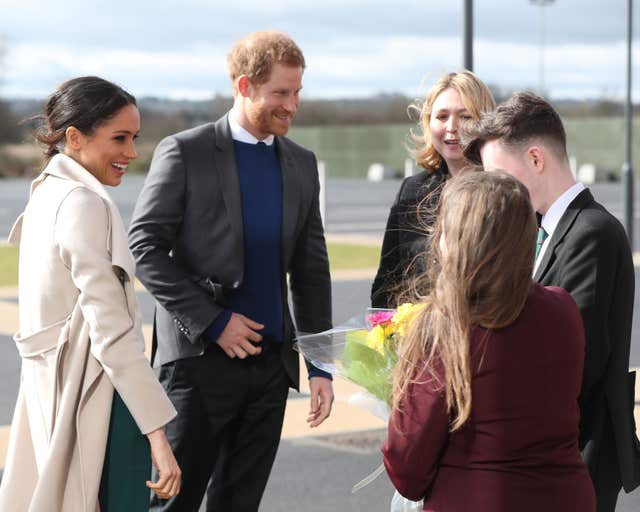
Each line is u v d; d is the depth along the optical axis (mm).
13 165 52844
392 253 4145
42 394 3145
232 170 3898
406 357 2486
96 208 3100
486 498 2432
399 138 48250
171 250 4027
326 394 4098
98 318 3035
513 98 3113
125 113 3242
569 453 2510
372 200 30625
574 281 2998
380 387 2977
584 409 3082
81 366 3096
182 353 3877
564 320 2502
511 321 2432
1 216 25109
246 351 3834
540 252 3113
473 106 4027
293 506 5094
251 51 3834
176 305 3793
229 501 4074
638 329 9945
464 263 2416
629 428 3117
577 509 2475
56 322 3131
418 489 2521
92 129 3215
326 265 4199
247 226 3902
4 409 6984
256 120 3885
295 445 6102
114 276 3080
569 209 3066
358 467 5703
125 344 3061
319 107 56344
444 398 2426
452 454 2484
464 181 2498
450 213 2471
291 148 4086
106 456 3145
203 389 3889
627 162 16297
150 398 3086
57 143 3268
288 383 4070
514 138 3053
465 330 2410
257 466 4035
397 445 2484
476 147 3172
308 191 4078
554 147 3061
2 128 52562
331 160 51219
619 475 3094
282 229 3963
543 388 2451
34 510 3064
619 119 43219
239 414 4023
